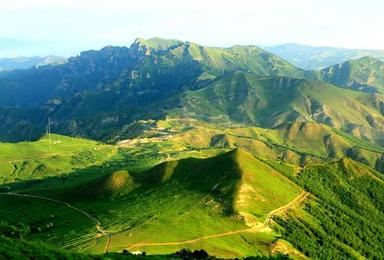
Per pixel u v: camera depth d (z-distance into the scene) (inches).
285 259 4463.6
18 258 2945.4
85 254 3535.9
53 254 3186.5
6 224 4313.5
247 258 4360.2
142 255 4478.3
